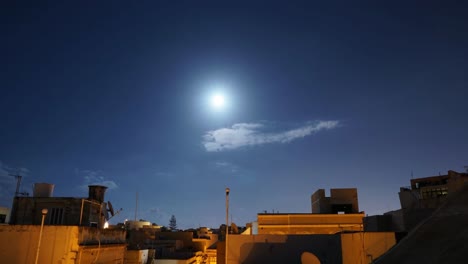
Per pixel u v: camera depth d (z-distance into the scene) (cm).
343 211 4119
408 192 4569
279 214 3747
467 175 3375
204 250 5875
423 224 859
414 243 782
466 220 769
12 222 2508
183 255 4691
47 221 2520
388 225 2941
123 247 2523
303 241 2450
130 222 6656
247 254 2464
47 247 1888
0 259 1870
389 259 770
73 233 1909
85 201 2589
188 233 6009
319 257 2406
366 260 2114
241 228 6475
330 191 4184
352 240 2188
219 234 7806
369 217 3127
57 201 2566
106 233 2308
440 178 5166
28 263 1869
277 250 2452
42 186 2641
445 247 693
